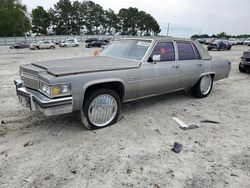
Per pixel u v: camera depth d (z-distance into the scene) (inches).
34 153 132.1
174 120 183.6
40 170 117.0
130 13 4490.7
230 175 117.1
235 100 246.5
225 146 145.5
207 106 222.7
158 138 153.3
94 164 122.8
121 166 121.6
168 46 201.6
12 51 1224.2
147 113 198.1
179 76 208.4
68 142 144.8
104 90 157.2
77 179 110.9
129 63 174.9
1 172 115.0
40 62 170.2
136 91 178.4
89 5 4207.7
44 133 156.6
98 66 158.2
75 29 4180.6
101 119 163.2
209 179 113.6
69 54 953.5
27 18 3326.8
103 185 107.3
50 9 4055.1
